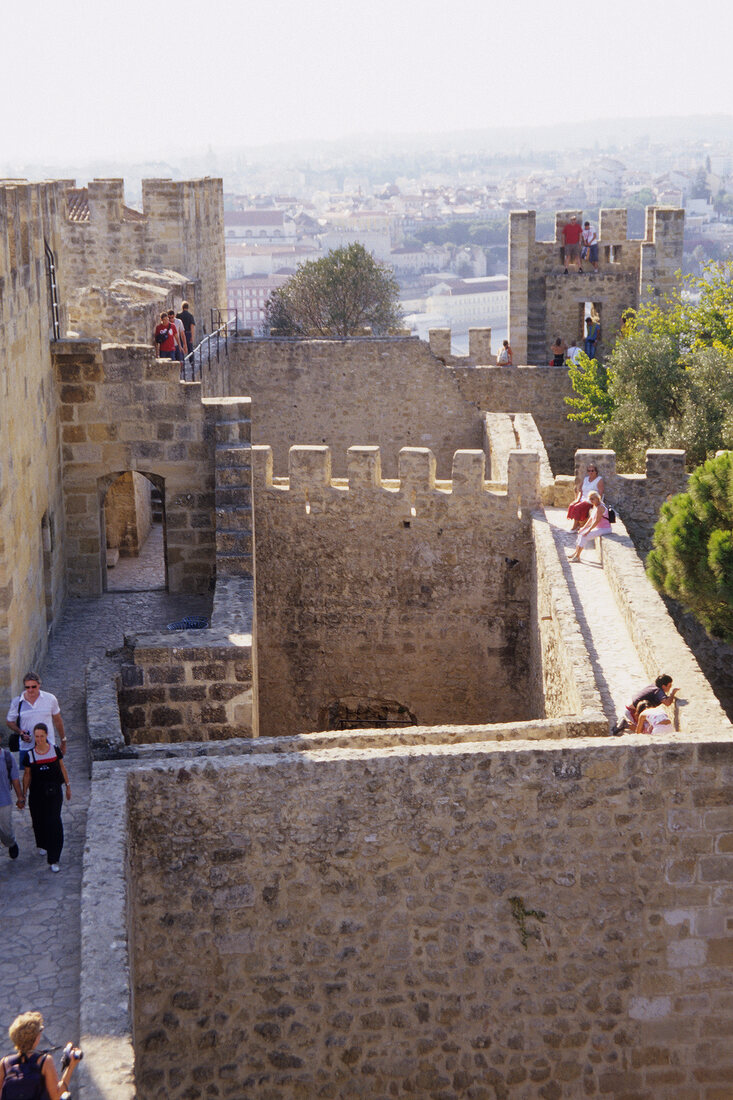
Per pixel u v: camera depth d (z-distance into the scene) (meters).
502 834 15.59
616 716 18.28
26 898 13.97
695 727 16.56
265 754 15.77
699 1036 16.23
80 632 22.50
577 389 45.03
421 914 15.72
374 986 15.83
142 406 23.52
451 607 28.00
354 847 15.48
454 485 27.41
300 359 41.19
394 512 27.70
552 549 24.98
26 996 12.30
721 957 16.03
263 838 15.39
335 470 42.12
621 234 53.25
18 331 19.11
